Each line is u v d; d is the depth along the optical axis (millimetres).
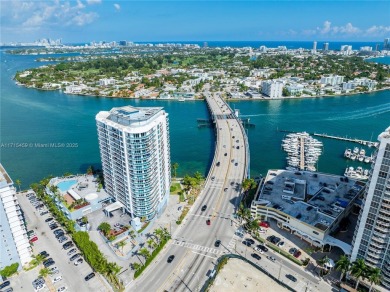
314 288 153750
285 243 183875
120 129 178250
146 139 178750
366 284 148250
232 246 182500
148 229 196625
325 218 184625
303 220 183125
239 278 160375
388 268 140125
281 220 193250
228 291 152750
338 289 153250
